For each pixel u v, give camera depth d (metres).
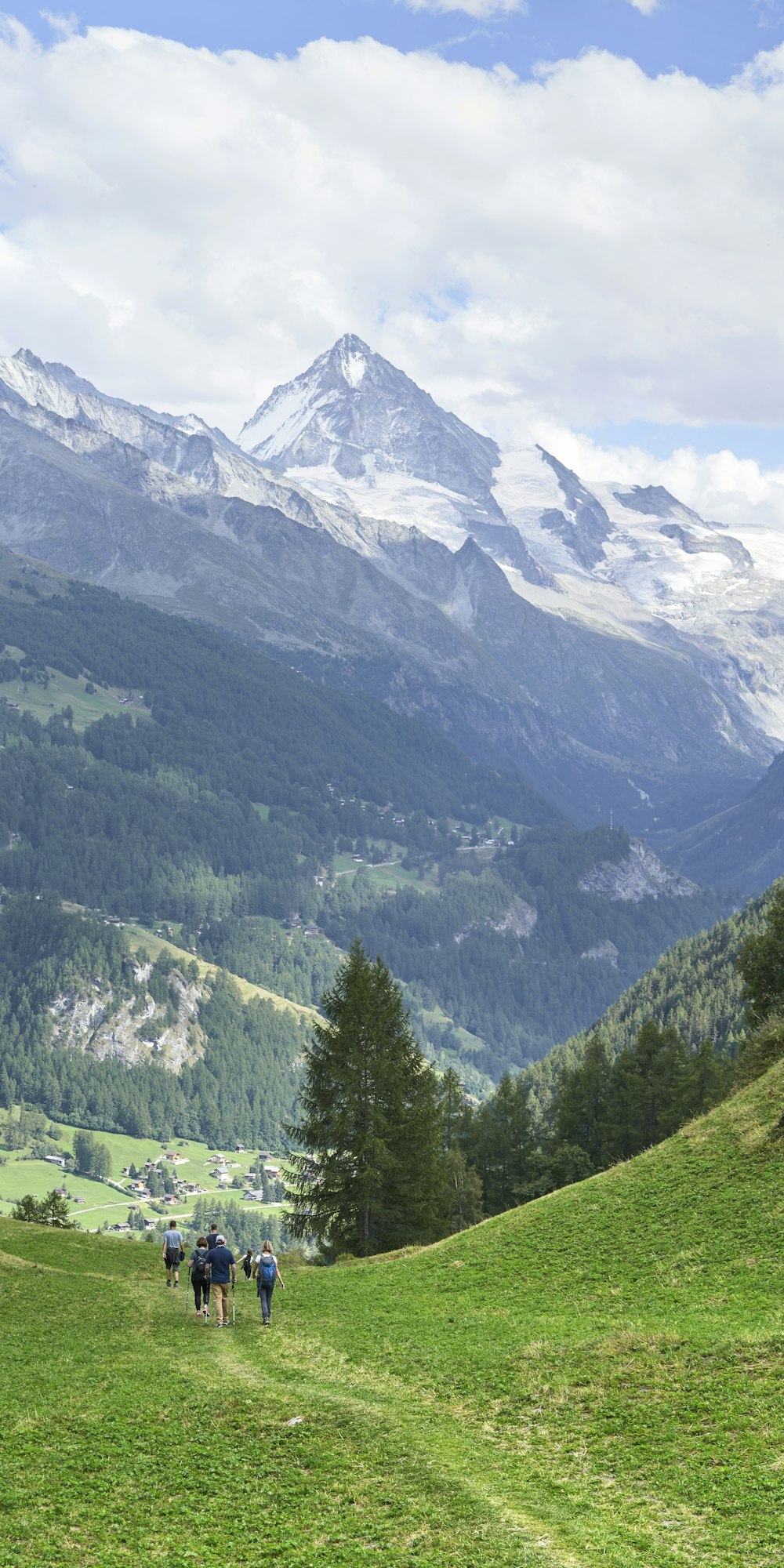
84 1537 24.44
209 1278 42.94
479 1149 108.94
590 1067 108.44
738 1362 31.47
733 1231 43.12
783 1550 22.73
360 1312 42.47
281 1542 24.17
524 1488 26.34
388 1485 26.72
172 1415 31.12
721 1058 116.44
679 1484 25.83
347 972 73.00
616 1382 31.67
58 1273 50.88
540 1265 45.62
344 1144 69.31
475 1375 33.75
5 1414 31.02
